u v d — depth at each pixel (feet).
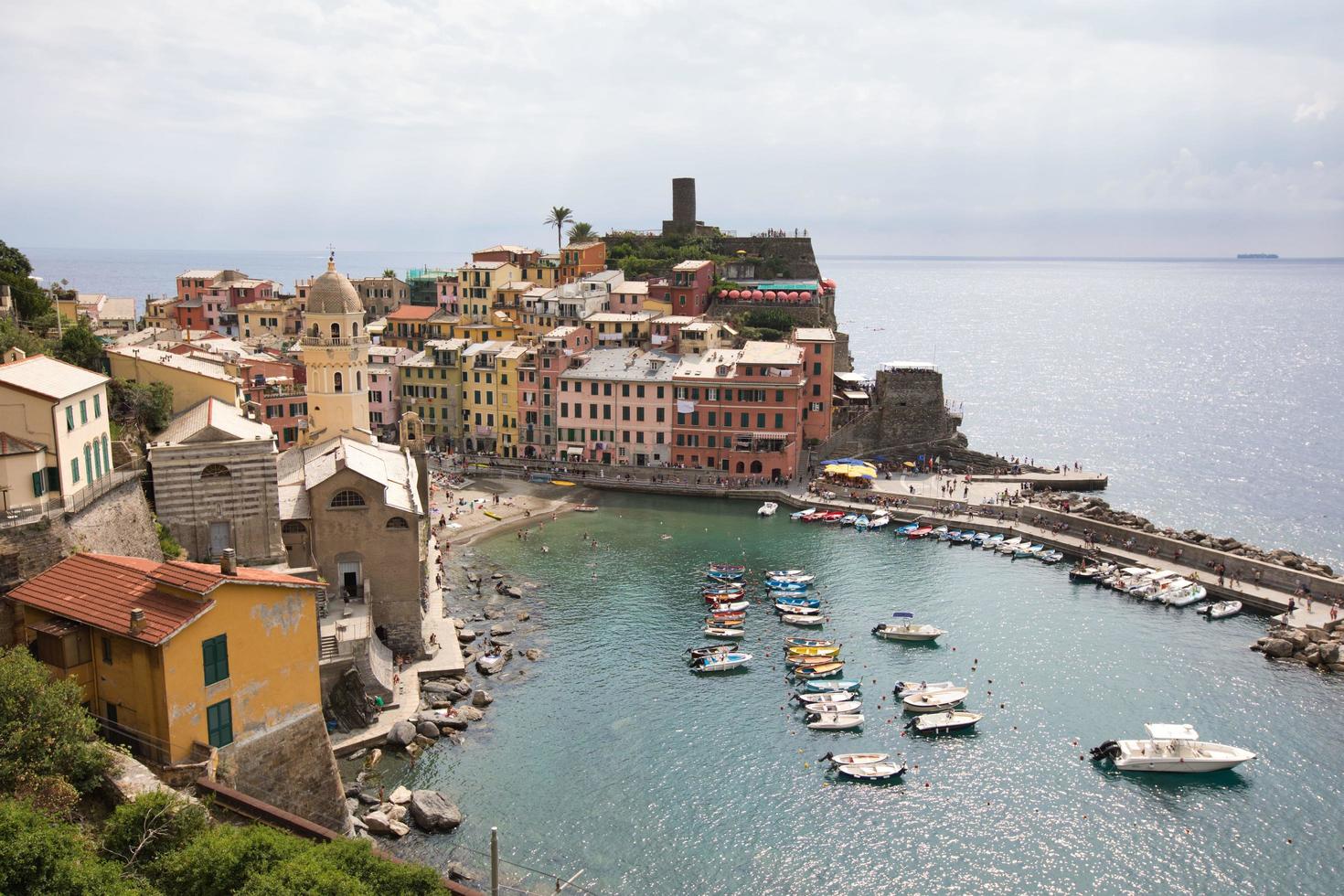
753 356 549.95
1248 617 369.09
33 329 399.03
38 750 155.22
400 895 143.43
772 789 253.85
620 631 349.41
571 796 248.11
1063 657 330.13
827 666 315.99
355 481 299.58
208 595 180.45
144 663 175.94
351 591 305.94
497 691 301.43
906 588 395.96
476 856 223.51
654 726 283.18
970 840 235.61
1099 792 254.68
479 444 594.65
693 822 239.91
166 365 326.03
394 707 278.46
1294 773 262.88
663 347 594.24
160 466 263.49
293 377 542.57
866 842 234.58
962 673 317.63
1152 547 429.38
